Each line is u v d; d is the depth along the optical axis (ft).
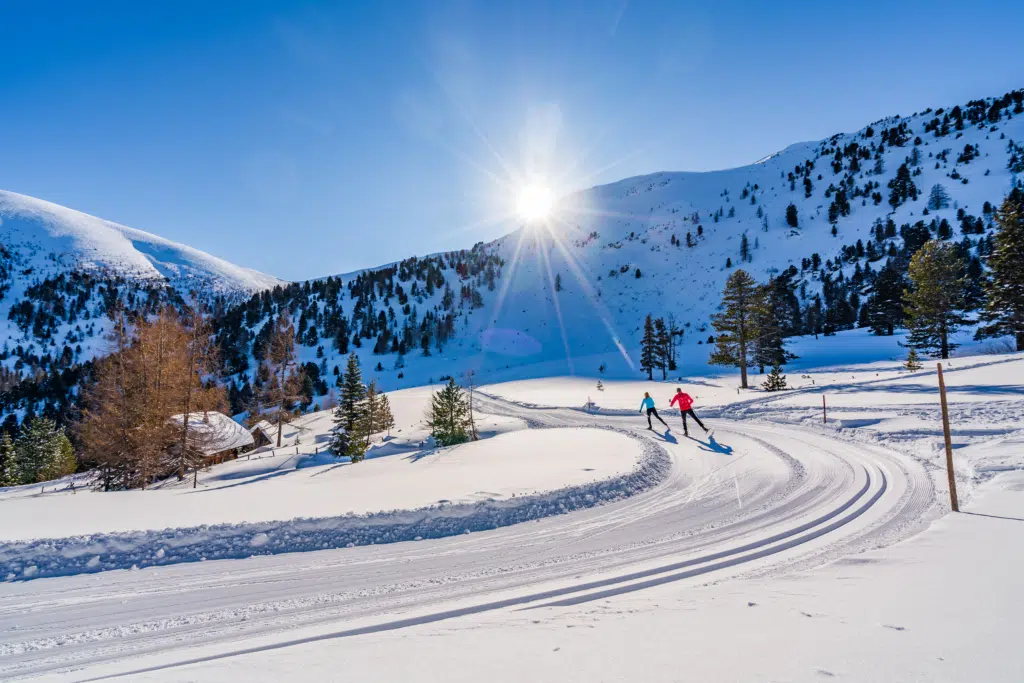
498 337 483.10
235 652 17.95
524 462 51.75
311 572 25.93
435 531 31.89
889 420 59.67
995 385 73.15
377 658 14.05
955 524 23.58
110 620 21.12
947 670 9.99
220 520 31.45
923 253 150.61
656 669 11.39
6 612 21.94
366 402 146.61
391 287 618.44
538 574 24.40
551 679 11.42
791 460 47.60
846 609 14.33
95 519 32.09
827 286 379.14
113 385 78.89
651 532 30.22
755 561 23.93
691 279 516.32
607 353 360.48
